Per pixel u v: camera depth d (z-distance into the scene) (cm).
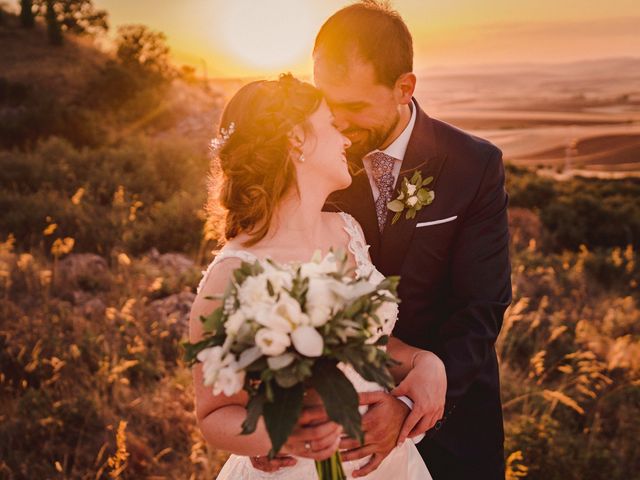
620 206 1636
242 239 186
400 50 219
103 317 539
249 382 142
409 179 240
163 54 3106
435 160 241
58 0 4088
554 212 1418
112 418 405
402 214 240
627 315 686
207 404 175
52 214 866
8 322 513
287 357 133
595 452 383
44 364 459
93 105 2620
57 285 621
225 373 134
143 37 3055
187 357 146
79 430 395
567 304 704
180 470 374
